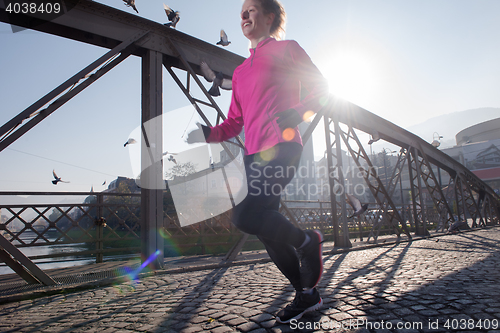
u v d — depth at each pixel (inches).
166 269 136.2
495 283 89.4
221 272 134.2
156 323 63.5
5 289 103.2
